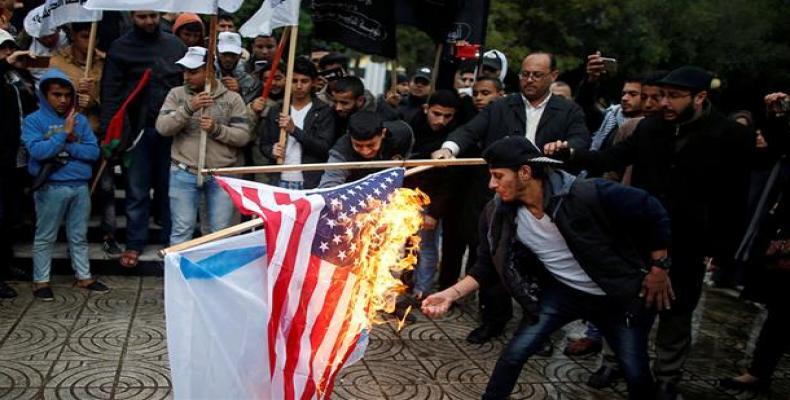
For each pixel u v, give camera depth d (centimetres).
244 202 267
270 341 271
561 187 302
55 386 366
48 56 533
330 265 288
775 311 417
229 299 270
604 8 1595
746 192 363
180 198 514
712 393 429
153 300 513
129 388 370
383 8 567
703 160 355
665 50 1702
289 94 494
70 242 513
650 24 1684
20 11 664
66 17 515
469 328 508
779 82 1761
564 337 508
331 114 533
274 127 530
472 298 582
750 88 1842
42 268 494
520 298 321
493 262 328
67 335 434
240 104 524
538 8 1551
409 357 445
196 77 498
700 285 374
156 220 633
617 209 298
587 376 434
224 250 270
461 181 520
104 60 559
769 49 1761
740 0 1777
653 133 367
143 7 441
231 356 270
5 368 383
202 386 265
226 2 471
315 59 737
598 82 552
